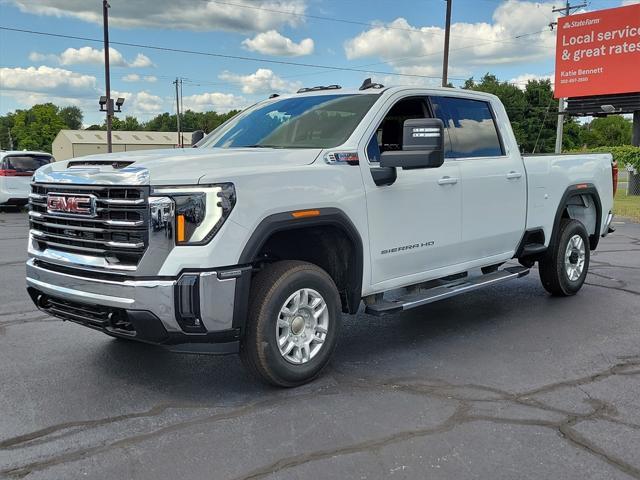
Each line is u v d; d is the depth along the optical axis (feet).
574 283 23.44
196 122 386.73
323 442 11.53
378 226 15.51
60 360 16.21
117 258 12.73
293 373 13.98
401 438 11.68
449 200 17.52
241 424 12.32
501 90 243.81
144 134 304.09
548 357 16.48
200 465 10.70
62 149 295.89
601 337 18.31
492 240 19.40
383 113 16.26
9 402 13.46
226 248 12.44
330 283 14.66
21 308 21.65
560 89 99.19
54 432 11.98
